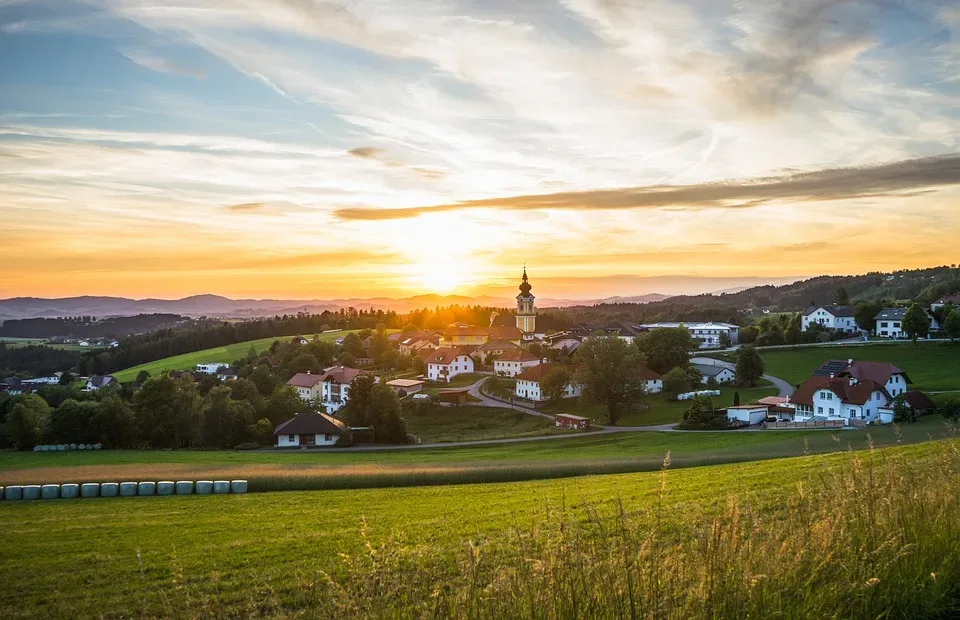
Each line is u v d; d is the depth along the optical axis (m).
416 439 87.06
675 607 7.51
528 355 134.50
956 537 9.43
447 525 22.78
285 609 13.35
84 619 15.26
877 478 10.62
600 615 7.57
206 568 19.36
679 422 83.69
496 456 67.12
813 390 78.19
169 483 40.28
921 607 8.33
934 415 68.50
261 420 89.38
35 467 60.47
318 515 29.89
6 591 18.25
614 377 87.81
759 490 21.84
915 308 114.38
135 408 88.00
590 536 9.59
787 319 155.25
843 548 8.67
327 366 154.12
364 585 9.01
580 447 70.94
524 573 8.23
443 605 8.09
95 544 24.38
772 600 7.73
